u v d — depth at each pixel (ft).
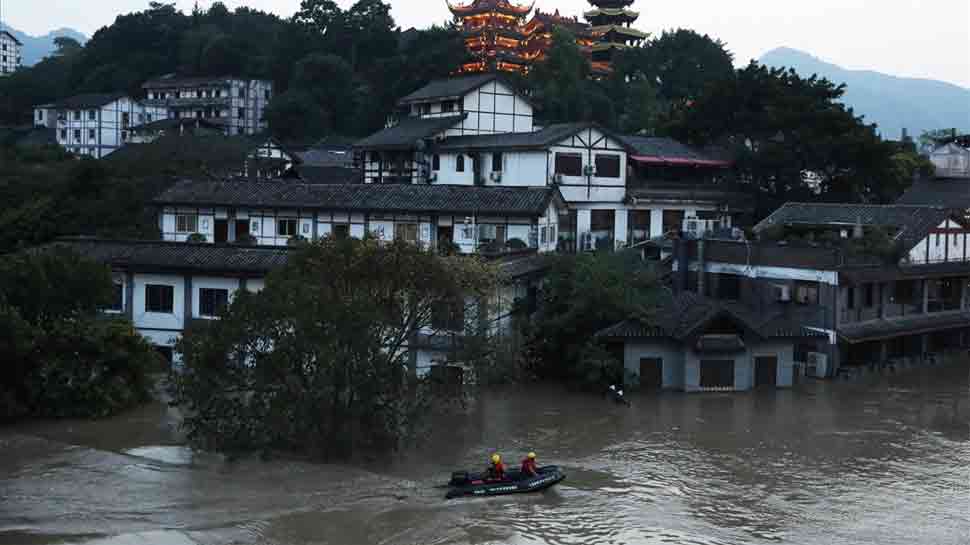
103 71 437.99
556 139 189.26
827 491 98.68
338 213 181.78
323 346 97.45
